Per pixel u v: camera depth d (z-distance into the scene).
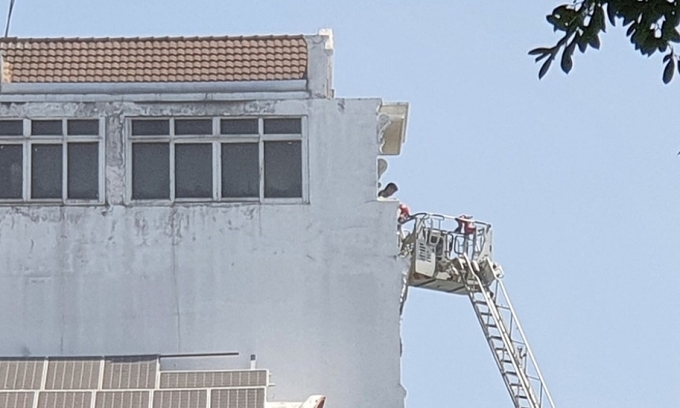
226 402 30.19
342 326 32.53
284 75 33.41
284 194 33.03
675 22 13.45
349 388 32.31
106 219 32.91
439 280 37.22
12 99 33.03
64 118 33.09
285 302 32.62
